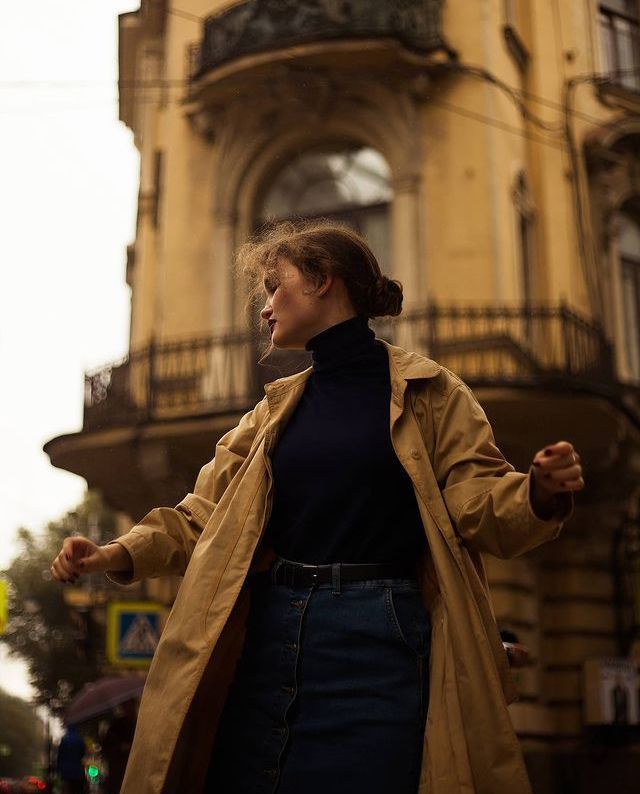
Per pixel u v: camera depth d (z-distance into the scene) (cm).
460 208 1216
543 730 1225
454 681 207
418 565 228
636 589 1316
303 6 1235
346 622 219
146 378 1235
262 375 1202
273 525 234
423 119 1252
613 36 1590
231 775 222
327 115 1270
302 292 245
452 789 199
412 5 1253
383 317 259
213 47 1276
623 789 1217
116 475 1253
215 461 257
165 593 1477
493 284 1189
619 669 1264
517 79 1374
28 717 9662
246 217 1292
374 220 1252
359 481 226
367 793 208
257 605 230
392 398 230
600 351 1223
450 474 224
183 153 1344
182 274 1303
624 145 1499
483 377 1103
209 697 228
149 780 213
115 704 1280
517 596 1220
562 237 1379
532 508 201
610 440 1191
